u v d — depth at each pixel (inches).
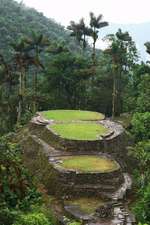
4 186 861.2
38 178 1261.1
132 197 1172.5
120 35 2432.3
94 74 2393.0
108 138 1457.9
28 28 3363.7
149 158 1343.5
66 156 1332.4
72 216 1026.7
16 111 2159.2
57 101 2330.2
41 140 1497.3
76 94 2364.7
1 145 842.2
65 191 1144.2
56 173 1199.6
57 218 1016.2
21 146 1546.5
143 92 2047.2
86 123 1649.9
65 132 1477.6
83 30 2588.6
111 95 2396.7
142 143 1435.8
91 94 2405.3
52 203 1120.8
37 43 2153.1
